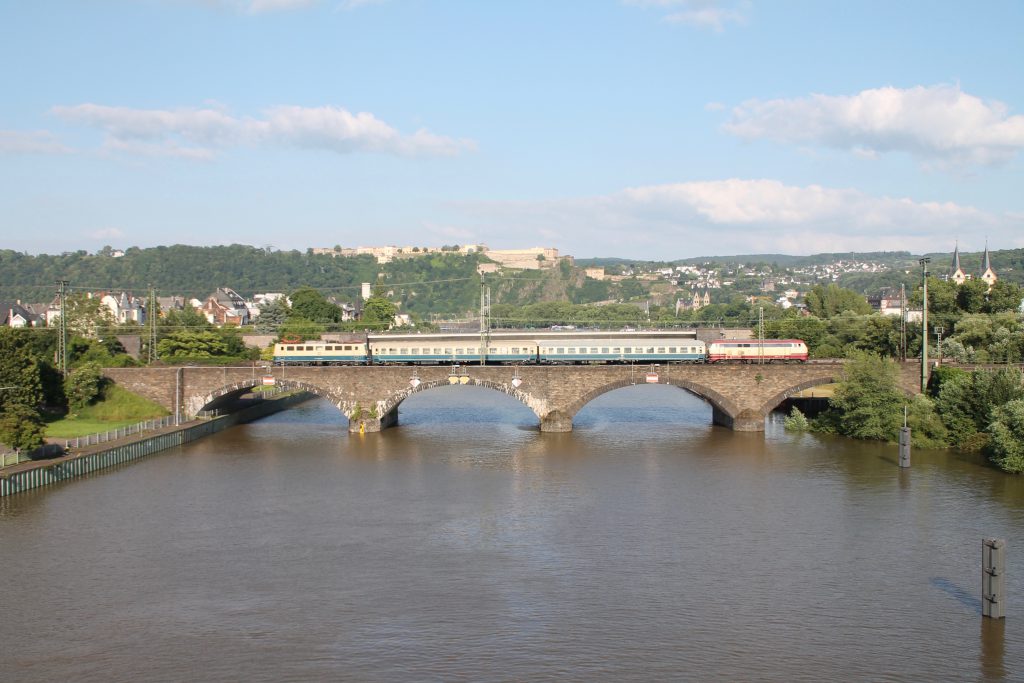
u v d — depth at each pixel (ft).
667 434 472.44
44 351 549.95
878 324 640.99
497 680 190.29
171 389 487.20
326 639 209.97
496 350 525.75
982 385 411.95
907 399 443.73
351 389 477.77
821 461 394.32
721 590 238.27
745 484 351.67
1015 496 327.88
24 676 192.95
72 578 248.52
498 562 260.83
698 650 203.62
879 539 279.49
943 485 345.72
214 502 328.70
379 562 261.24
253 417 558.15
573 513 311.88
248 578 248.32
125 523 300.81
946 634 212.02
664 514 309.63
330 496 337.72
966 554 265.13
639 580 245.65
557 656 200.85
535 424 516.73
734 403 472.03
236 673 194.18
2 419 362.74
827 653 202.28
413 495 338.75
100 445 399.03
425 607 227.81
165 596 235.40
